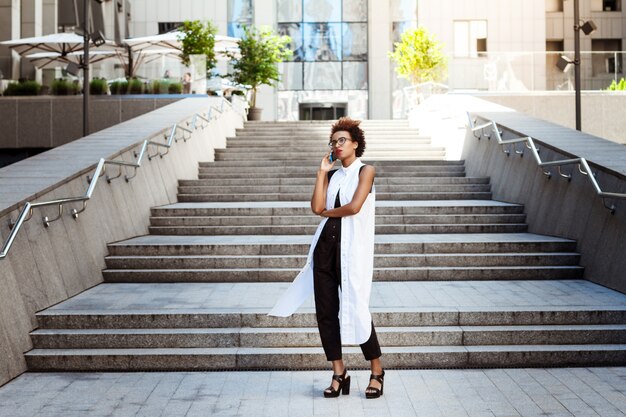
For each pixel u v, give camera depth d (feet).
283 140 57.41
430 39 68.03
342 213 15.07
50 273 21.33
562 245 27.14
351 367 18.17
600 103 59.26
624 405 14.88
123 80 61.31
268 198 39.14
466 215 32.60
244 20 105.29
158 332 19.02
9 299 18.15
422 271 25.70
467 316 19.74
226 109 57.36
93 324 19.61
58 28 79.10
